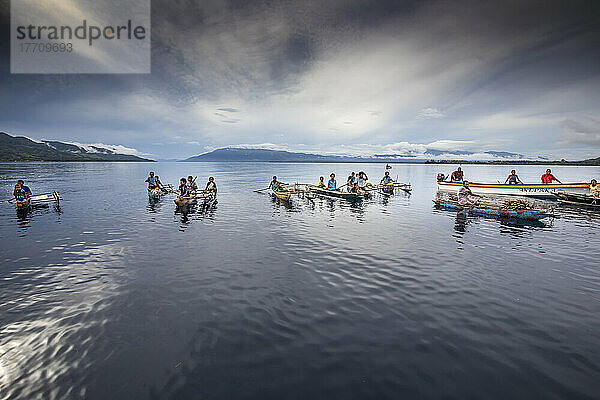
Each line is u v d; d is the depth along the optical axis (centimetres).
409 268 1020
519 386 494
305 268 1020
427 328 661
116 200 2661
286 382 503
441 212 2114
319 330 654
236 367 539
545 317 706
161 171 9338
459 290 851
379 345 602
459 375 520
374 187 3512
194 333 641
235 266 1037
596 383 500
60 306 749
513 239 1390
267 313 724
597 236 1442
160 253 1176
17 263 1049
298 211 2161
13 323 669
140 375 518
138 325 668
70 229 1570
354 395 477
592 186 2448
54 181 4731
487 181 5441
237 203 2550
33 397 470
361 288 864
